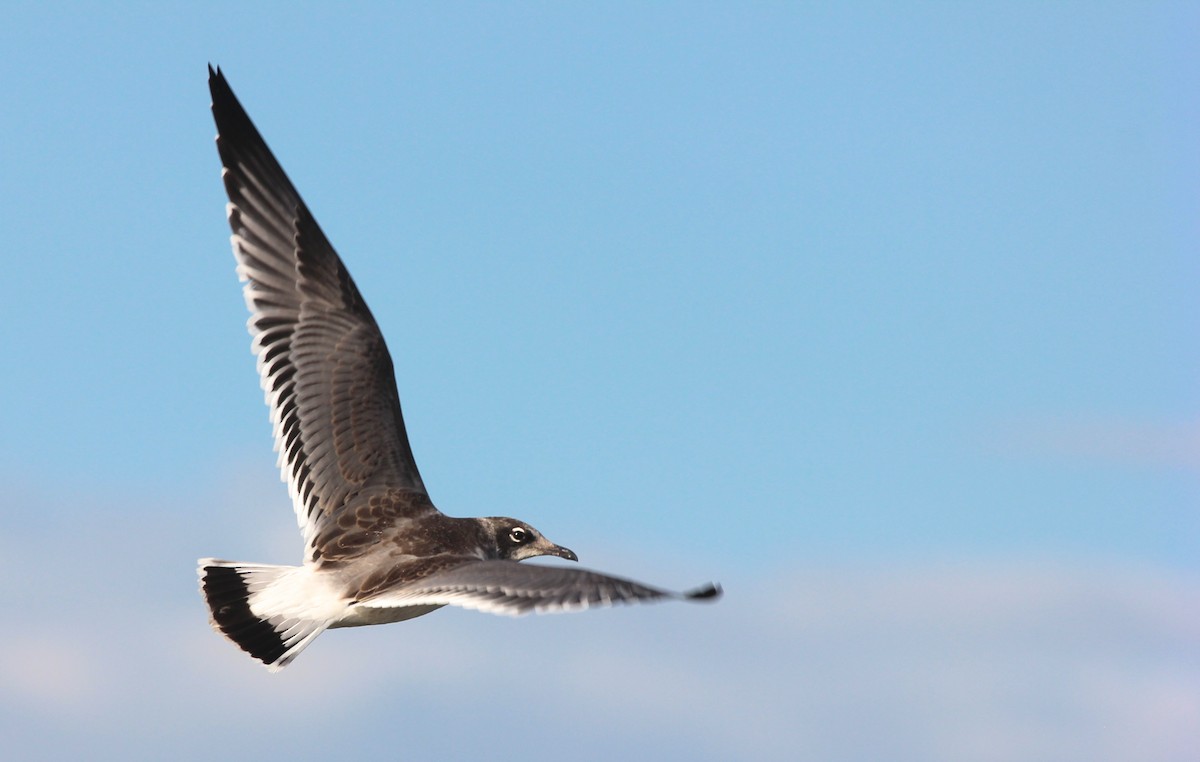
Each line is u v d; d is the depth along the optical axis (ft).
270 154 51.13
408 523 49.37
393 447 50.80
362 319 51.16
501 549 53.21
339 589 46.85
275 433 49.21
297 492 49.24
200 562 48.55
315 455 49.65
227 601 47.78
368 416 50.62
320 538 48.80
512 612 39.45
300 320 50.29
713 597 35.96
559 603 38.75
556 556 54.03
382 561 47.60
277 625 46.52
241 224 49.78
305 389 49.96
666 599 36.91
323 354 50.44
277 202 50.75
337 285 51.01
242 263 49.57
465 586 42.27
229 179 49.80
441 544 49.11
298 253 50.65
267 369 49.47
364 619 46.50
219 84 50.26
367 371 50.96
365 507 49.49
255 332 49.47
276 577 48.06
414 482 50.93
